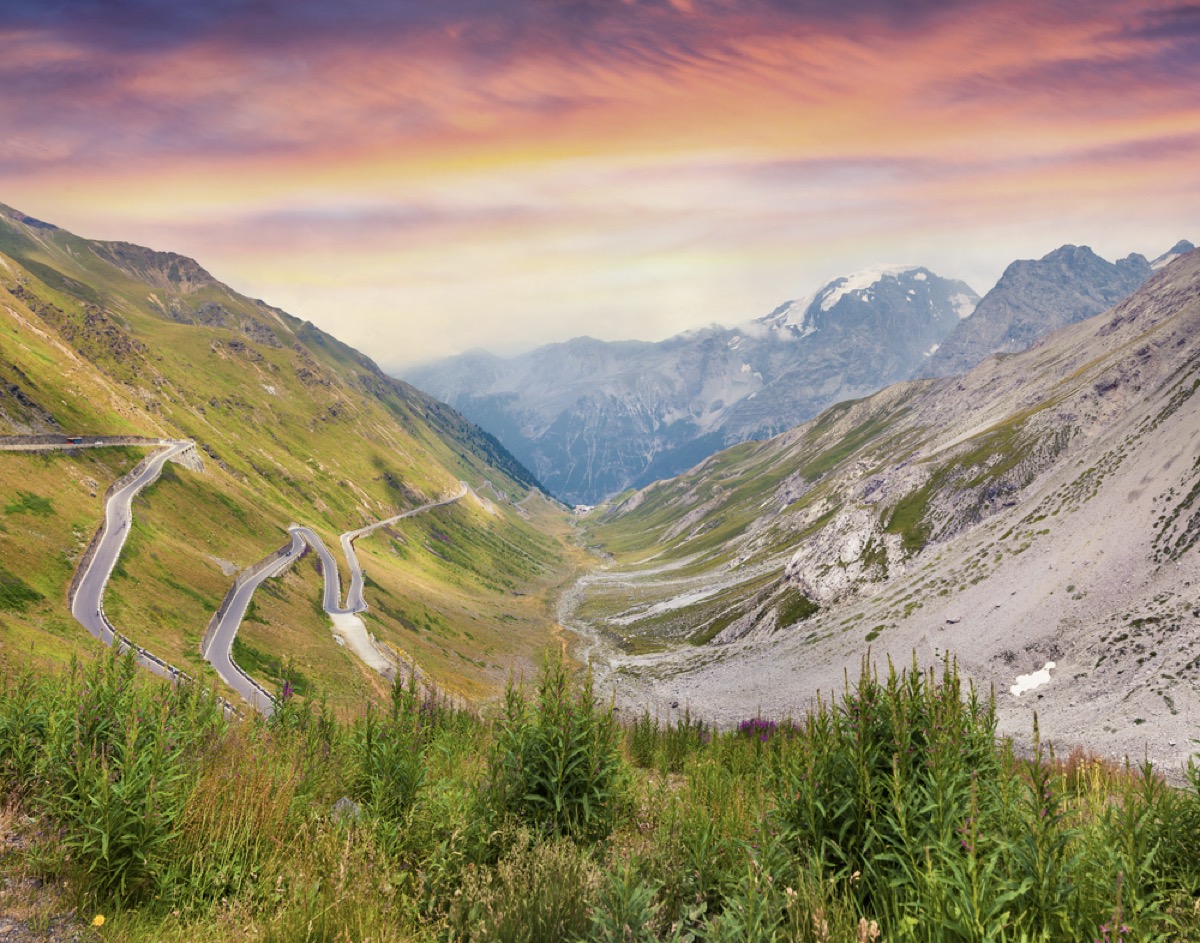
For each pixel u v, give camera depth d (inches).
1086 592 3619.6
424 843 309.3
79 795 274.5
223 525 5334.6
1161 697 2316.7
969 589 4544.8
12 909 234.7
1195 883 230.4
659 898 253.9
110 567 3385.8
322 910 232.8
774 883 234.1
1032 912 195.2
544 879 250.5
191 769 320.2
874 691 297.9
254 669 3189.0
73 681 334.6
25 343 5738.2
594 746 336.8
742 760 605.3
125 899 253.6
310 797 354.3
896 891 223.0
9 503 3380.9
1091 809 278.8
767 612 6309.1
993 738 285.4
